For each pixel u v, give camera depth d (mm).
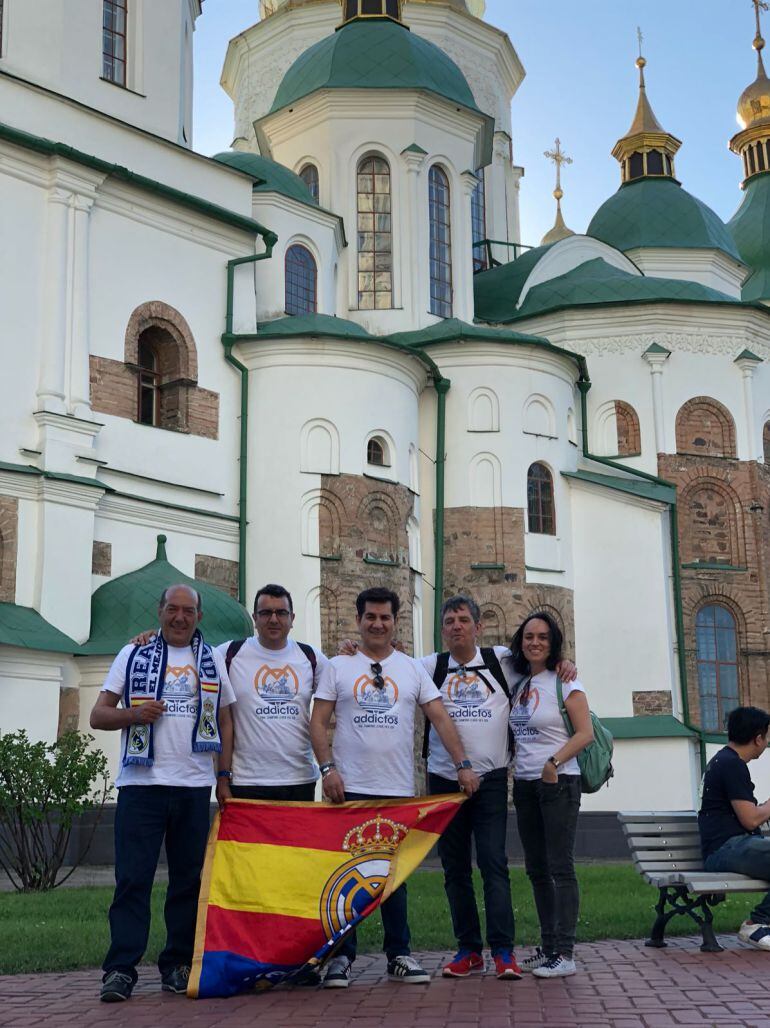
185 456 24812
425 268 33469
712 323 34344
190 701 8828
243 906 8531
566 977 8797
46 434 21922
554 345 31250
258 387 26250
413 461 28328
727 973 8961
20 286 22281
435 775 9445
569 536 31016
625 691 30281
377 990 8391
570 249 37469
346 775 9047
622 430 33750
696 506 33531
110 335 23766
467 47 42500
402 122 33844
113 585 22469
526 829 9328
